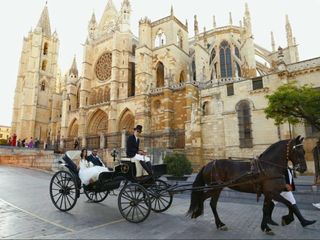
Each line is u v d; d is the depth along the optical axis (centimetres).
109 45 5781
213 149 3081
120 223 863
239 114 2956
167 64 4722
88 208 1092
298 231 767
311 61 2612
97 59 5912
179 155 1747
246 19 4738
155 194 917
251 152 2781
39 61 7181
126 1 5741
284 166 786
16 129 7131
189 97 3509
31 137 5934
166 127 3888
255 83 2920
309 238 699
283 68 2722
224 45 5356
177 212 1058
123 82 5178
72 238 694
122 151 2816
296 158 775
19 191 1453
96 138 4656
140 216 963
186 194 1475
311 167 2402
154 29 5125
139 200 879
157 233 750
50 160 2562
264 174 780
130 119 4844
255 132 2798
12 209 1023
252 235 729
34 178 2006
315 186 1142
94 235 725
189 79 3938
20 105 7275
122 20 5625
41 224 829
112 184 974
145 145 3978
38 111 6944
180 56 4969
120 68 5284
